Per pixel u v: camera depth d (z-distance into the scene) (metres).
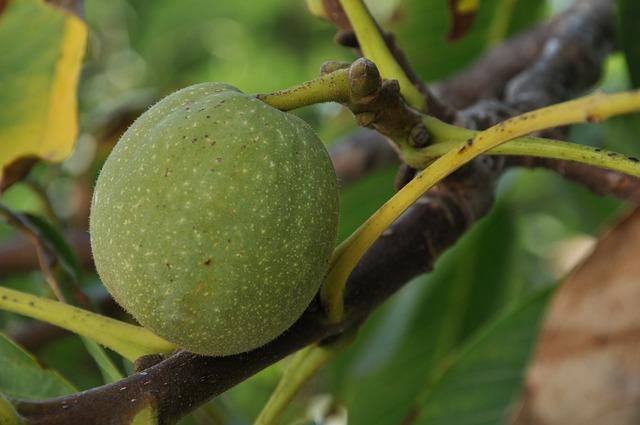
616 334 0.44
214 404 0.54
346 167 0.65
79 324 0.44
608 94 0.41
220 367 0.43
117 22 1.09
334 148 0.65
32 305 0.44
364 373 0.62
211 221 0.41
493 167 0.48
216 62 1.12
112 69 1.07
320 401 0.70
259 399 0.70
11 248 0.66
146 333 0.44
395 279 0.46
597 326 0.44
